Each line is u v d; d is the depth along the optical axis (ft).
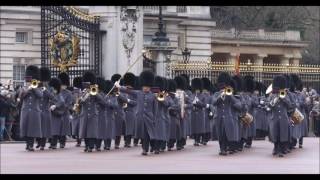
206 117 186.50
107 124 164.86
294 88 189.16
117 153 158.51
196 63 248.11
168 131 160.45
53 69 233.76
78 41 233.96
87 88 168.35
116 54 242.58
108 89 179.63
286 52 408.05
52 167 128.47
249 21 425.69
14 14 259.60
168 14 303.89
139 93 156.66
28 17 261.44
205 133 186.50
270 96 159.84
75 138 190.70
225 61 386.32
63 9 234.58
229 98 157.28
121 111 173.88
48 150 165.07
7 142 186.91
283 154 157.58
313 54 438.81
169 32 306.96
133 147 176.14
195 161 142.10
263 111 199.31
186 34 316.40
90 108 162.09
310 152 166.71
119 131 173.27
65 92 173.47
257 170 126.82
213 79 249.55
